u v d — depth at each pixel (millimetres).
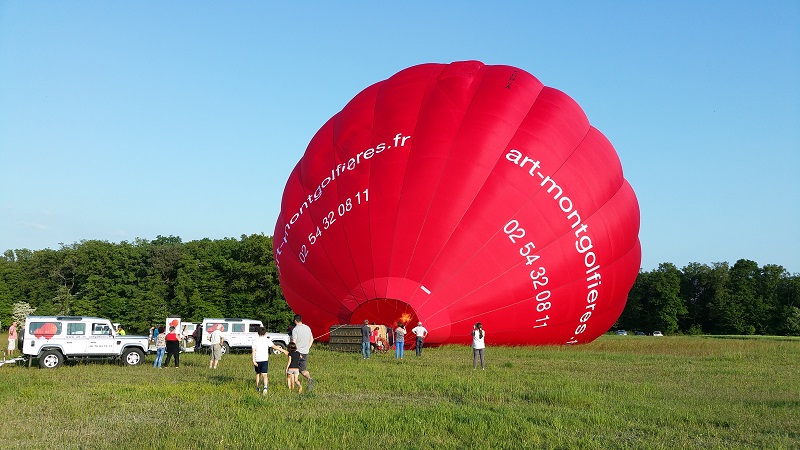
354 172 24562
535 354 22594
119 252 78000
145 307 73125
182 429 9477
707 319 97562
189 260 72938
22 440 8836
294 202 26531
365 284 23078
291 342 13586
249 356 25703
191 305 70938
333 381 15023
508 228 22922
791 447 8797
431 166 23516
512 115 24656
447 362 19938
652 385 14648
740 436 9398
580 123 26062
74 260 84438
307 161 26844
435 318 22438
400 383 14477
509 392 13359
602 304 25500
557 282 23656
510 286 23047
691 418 10492
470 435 9156
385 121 25188
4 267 87312
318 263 24375
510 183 23266
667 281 93250
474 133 23969
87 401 12203
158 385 14750
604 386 14375
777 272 97625
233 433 9156
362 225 23516
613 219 25156
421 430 9422
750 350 28297
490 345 24578
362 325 22250
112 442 8695
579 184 24234
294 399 12406
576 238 23875
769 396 13148
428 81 26141
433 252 22562
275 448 8312
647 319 94875
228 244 73312
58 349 20641
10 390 13867
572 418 10359
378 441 8781
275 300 68438
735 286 96625
